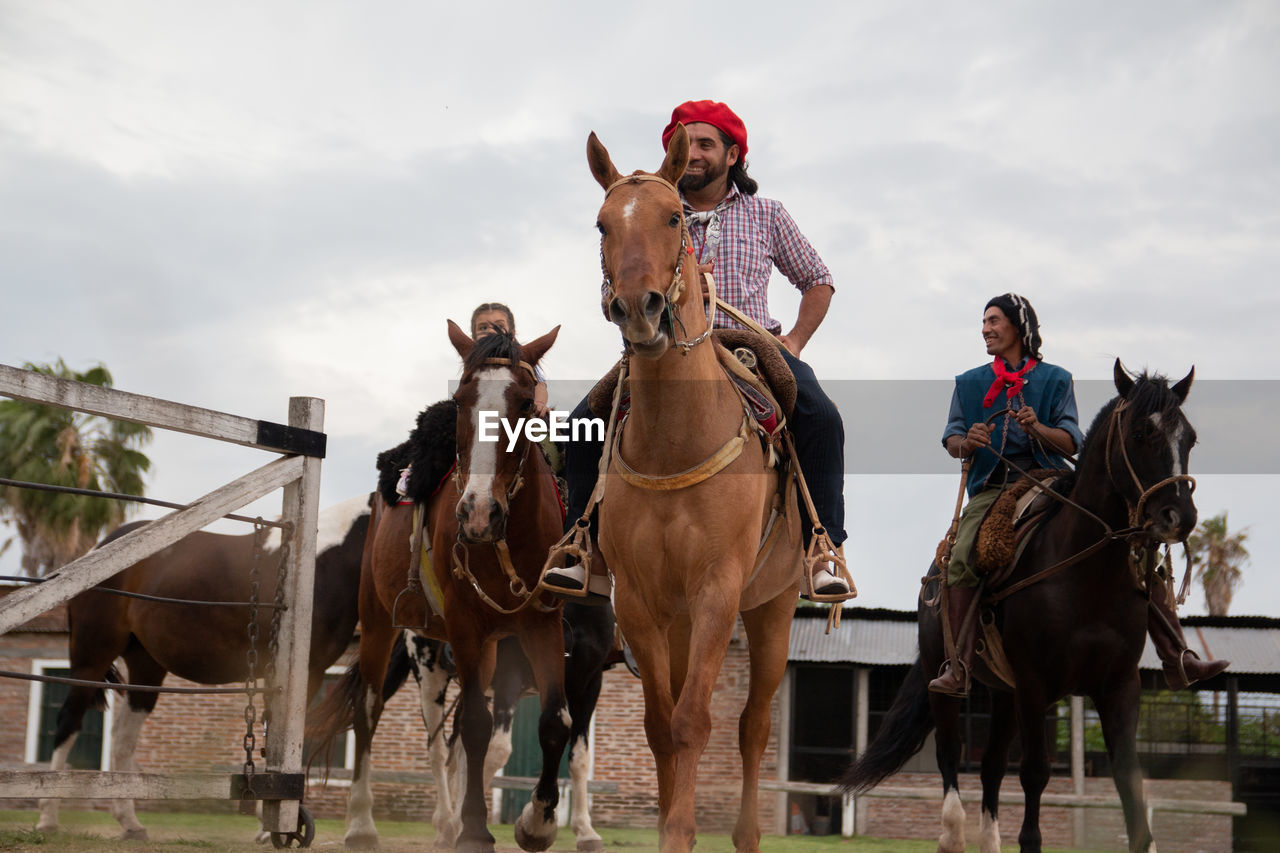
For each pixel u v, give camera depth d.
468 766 7.01
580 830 9.55
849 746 24.08
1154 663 18.66
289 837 7.48
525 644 7.44
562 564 6.45
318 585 10.53
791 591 6.64
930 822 22.72
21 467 33.16
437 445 7.89
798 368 6.54
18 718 21.42
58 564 33.59
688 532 5.31
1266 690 24.27
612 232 5.07
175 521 6.62
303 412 7.64
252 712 7.25
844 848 13.55
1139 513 6.62
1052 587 7.09
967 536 7.81
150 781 6.71
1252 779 21.14
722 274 7.09
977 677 8.29
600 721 23.08
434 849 8.91
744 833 6.48
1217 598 40.44
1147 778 21.23
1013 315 8.22
